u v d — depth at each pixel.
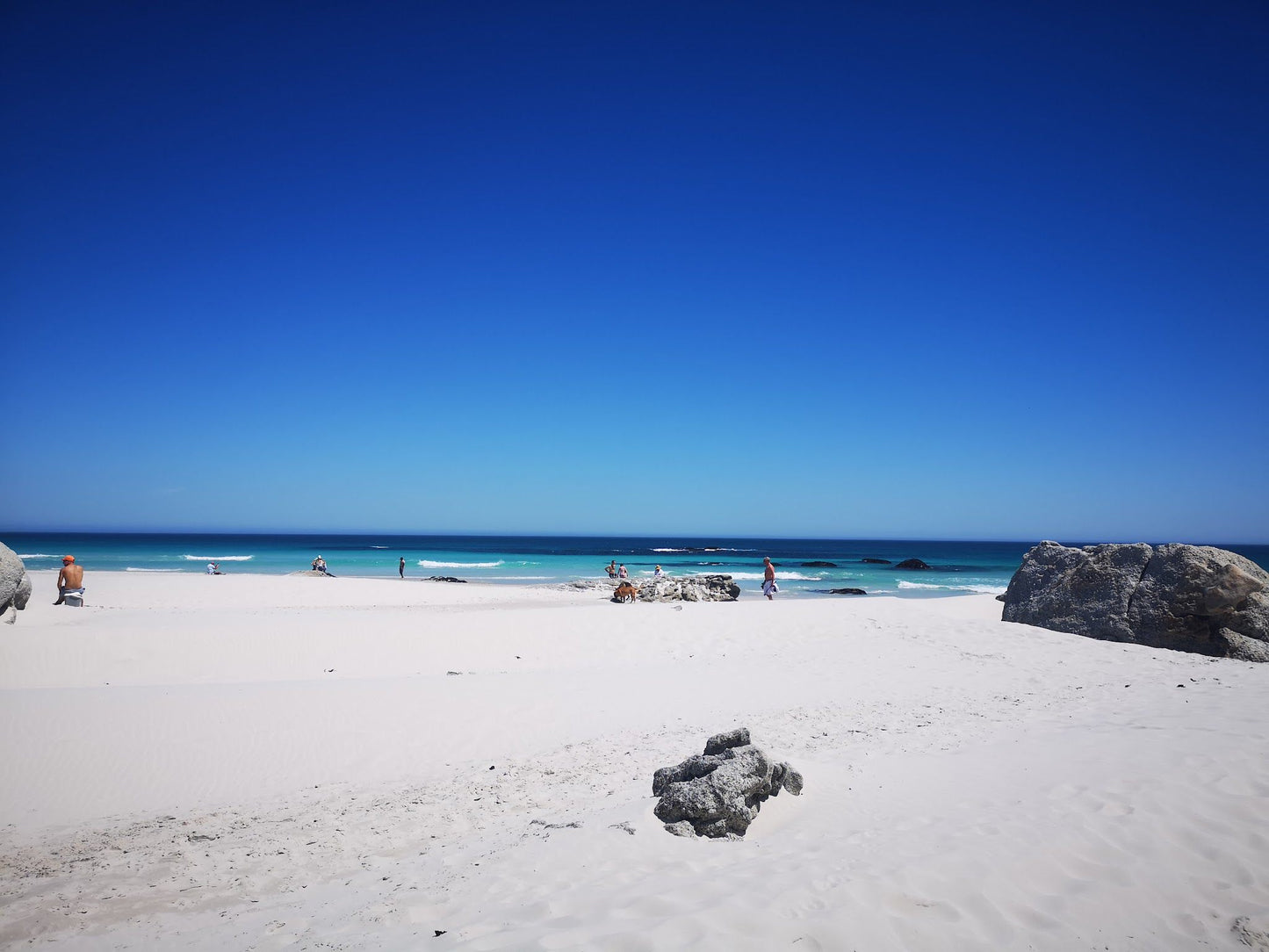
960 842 5.00
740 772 5.69
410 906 4.56
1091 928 3.99
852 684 12.66
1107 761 6.80
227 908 4.92
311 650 15.74
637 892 4.45
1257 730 7.81
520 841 5.71
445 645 16.72
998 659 14.84
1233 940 3.88
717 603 21.61
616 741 9.38
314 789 8.02
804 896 4.25
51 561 56.31
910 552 128.12
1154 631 15.94
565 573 52.00
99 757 8.77
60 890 5.30
